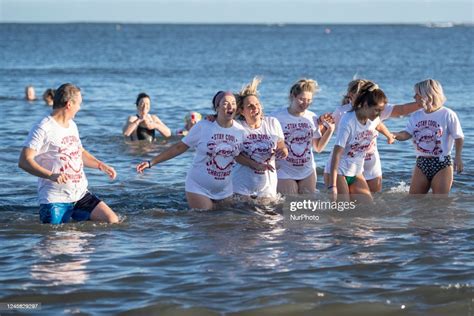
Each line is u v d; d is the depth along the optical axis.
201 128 8.36
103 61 49.62
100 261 6.61
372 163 8.83
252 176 8.70
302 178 9.09
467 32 179.25
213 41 100.12
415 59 52.66
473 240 7.28
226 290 5.86
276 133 8.61
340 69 41.19
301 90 8.76
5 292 5.81
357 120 8.23
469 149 12.91
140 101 14.23
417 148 8.67
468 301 5.62
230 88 28.39
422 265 6.47
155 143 13.95
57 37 110.69
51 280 6.10
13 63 45.88
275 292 5.80
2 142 13.72
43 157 7.60
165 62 48.81
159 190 9.78
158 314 5.41
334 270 6.35
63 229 7.65
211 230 7.69
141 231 7.66
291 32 175.62
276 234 7.52
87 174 10.81
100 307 5.54
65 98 7.52
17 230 7.60
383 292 5.81
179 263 6.56
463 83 30.45
